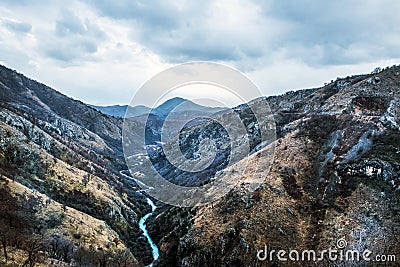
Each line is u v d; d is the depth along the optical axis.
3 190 142.38
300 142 167.62
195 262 130.25
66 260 124.56
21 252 111.44
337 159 150.75
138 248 163.25
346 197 135.12
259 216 132.62
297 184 147.00
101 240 148.50
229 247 127.50
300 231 128.50
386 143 151.38
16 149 179.25
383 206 128.62
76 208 171.50
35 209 144.88
